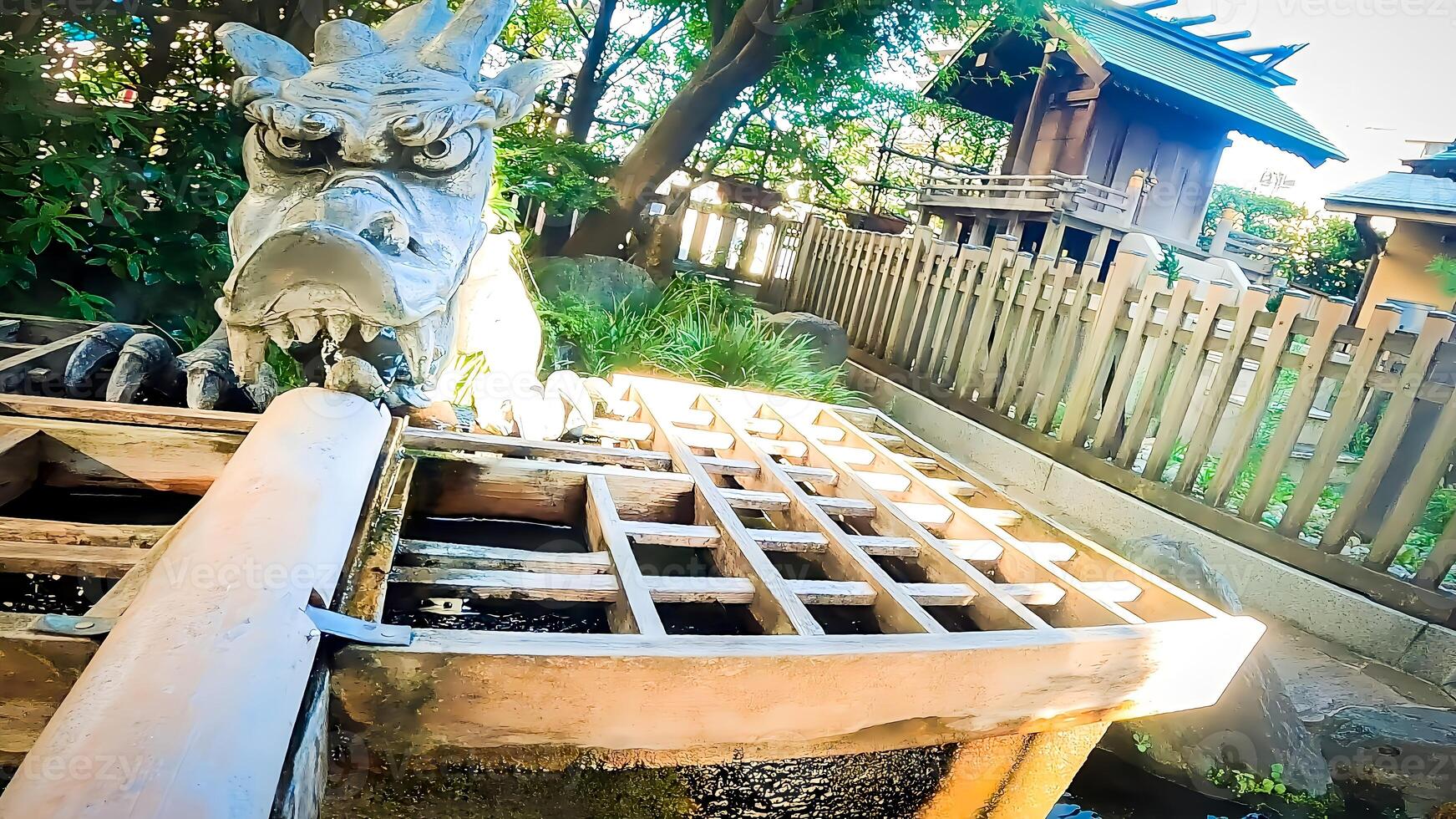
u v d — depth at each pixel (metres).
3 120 3.10
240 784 0.84
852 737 1.55
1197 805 2.54
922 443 3.18
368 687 1.18
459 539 2.09
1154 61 10.19
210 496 1.34
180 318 3.69
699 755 1.44
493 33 2.20
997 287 5.78
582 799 1.38
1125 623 1.88
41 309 3.40
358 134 1.80
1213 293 4.29
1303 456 6.25
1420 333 3.54
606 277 6.16
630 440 2.90
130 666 0.94
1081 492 4.74
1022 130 11.66
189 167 3.55
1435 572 3.49
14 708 1.09
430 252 1.82
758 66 6.86
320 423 1.68
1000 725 1.73
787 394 5.18
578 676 1.27
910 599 1.76
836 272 8.03
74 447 1.78
